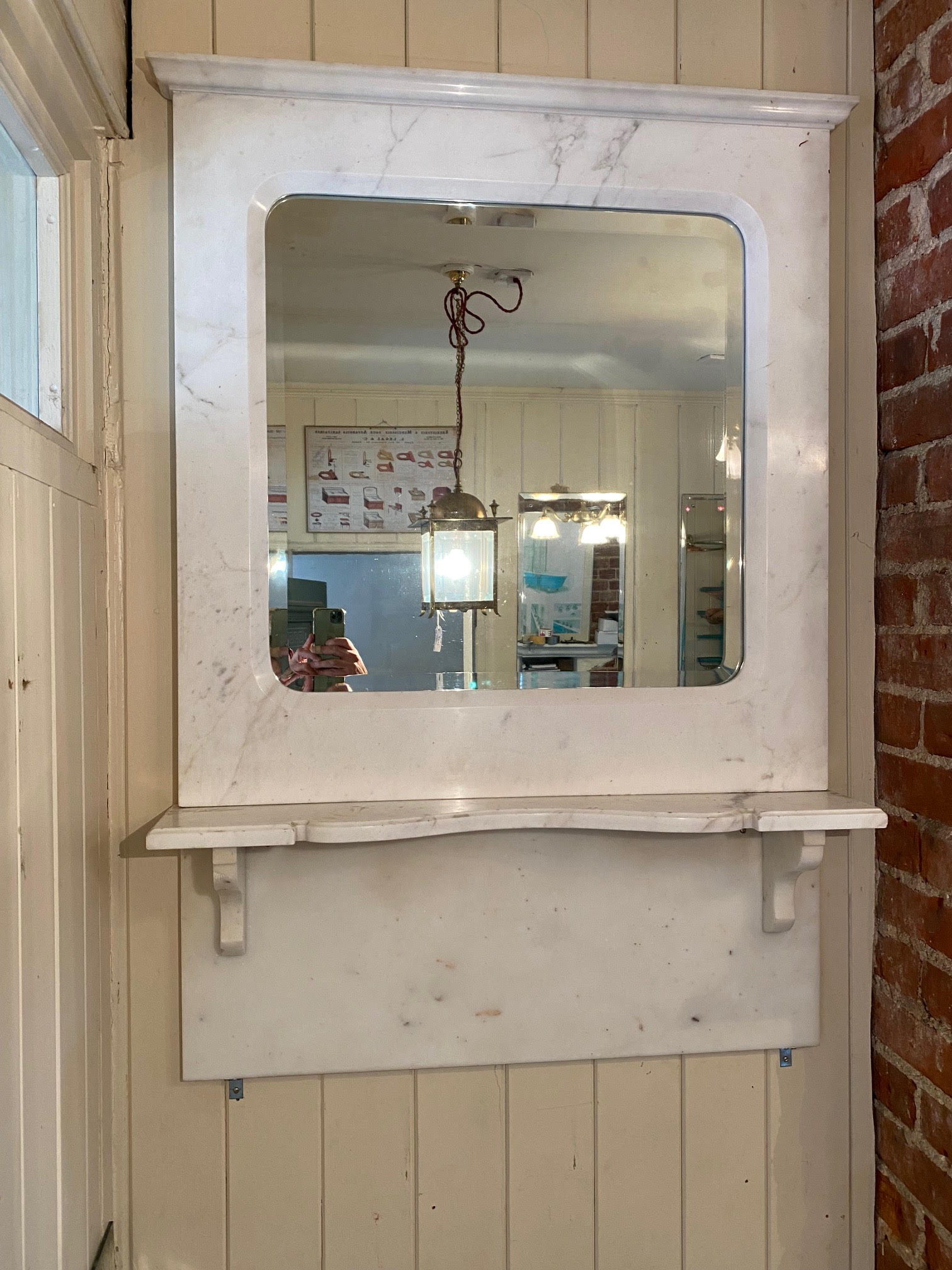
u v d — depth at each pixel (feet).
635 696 3.22
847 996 3.41
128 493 3.04
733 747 3.24
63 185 2.72
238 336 2.98
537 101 3.05
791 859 3.08
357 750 3.07
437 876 3.14
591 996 3.22
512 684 3.23
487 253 3.31
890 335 3.27
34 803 2.28
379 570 3.21
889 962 3.29
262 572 3.04
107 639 3.02
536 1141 3.25
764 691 3.25
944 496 2.97
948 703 2.96
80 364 2.83
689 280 3.42
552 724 3.15
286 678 3.09
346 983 3.11
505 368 3.38
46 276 2.68
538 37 3.16
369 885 3.11
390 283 3.26
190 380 2.97
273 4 3.03
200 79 2.90
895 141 3.22
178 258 2.95
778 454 3.24
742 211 3.21
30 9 2.10
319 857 3.09
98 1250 2.86
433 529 3.25
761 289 3.23
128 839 3.05
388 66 3.06
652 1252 3.31
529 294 3.38
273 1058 3.09
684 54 3.23
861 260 3.35
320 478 3.20
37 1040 2.29
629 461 3.40
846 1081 3.41
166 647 3.07
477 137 3.06
